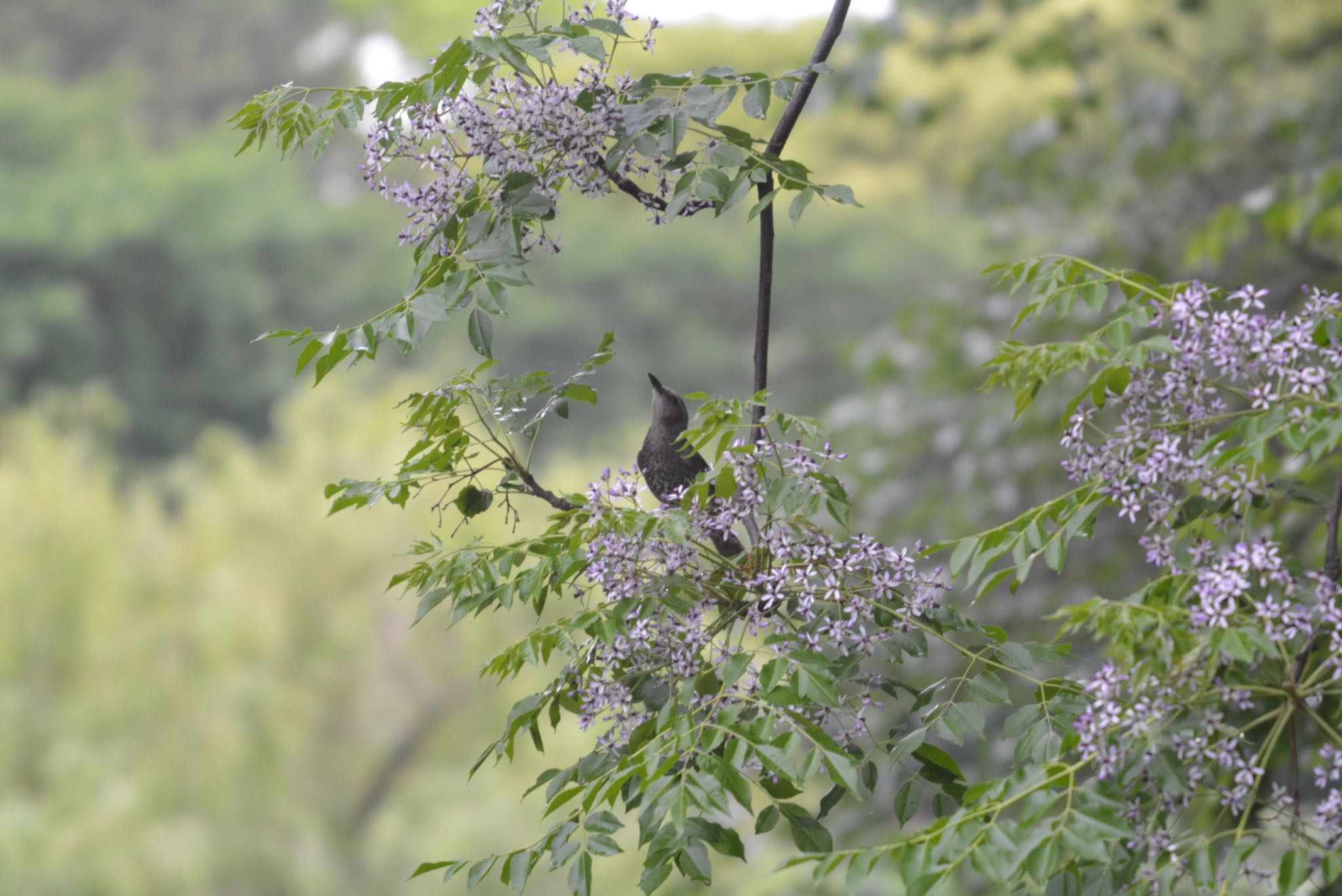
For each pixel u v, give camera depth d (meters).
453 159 3.99
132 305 43.47
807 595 3.68
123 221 42.50
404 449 26.91
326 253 46.84
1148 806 3.18
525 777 24.62
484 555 3.89
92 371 42.12
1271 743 3.08
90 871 21.58
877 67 11.09
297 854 24.11
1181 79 12.52
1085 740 3.08
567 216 47.12
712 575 3.81
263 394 44.25
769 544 3.71
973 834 2.92
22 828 21.45
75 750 22.77
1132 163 11.52
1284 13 12.55
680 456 4.30
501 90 3.98
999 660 3.75
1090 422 3.58
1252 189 11.38
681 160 3.96
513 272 3.84
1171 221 11.72
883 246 46.25
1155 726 3.09
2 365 40.50
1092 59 11.69
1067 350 3.51
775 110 16.67
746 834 11.23
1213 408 3.52
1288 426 3.21
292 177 47.84
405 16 41.62
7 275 42.19
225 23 54.75
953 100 12.07
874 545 3.65
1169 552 3.40
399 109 3.92
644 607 3.64
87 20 54.19
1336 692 3.04
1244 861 2.94
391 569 26.62
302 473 27.36
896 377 13.31
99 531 25.53
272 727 24.45
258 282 44.66
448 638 26.61
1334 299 3.39
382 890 24.72
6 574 24.27
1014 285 3.88
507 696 26.56
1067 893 3.28
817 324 46.28
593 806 3.37
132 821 22.53
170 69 55.34
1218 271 10.66
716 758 3.19
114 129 47.88
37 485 25.69
